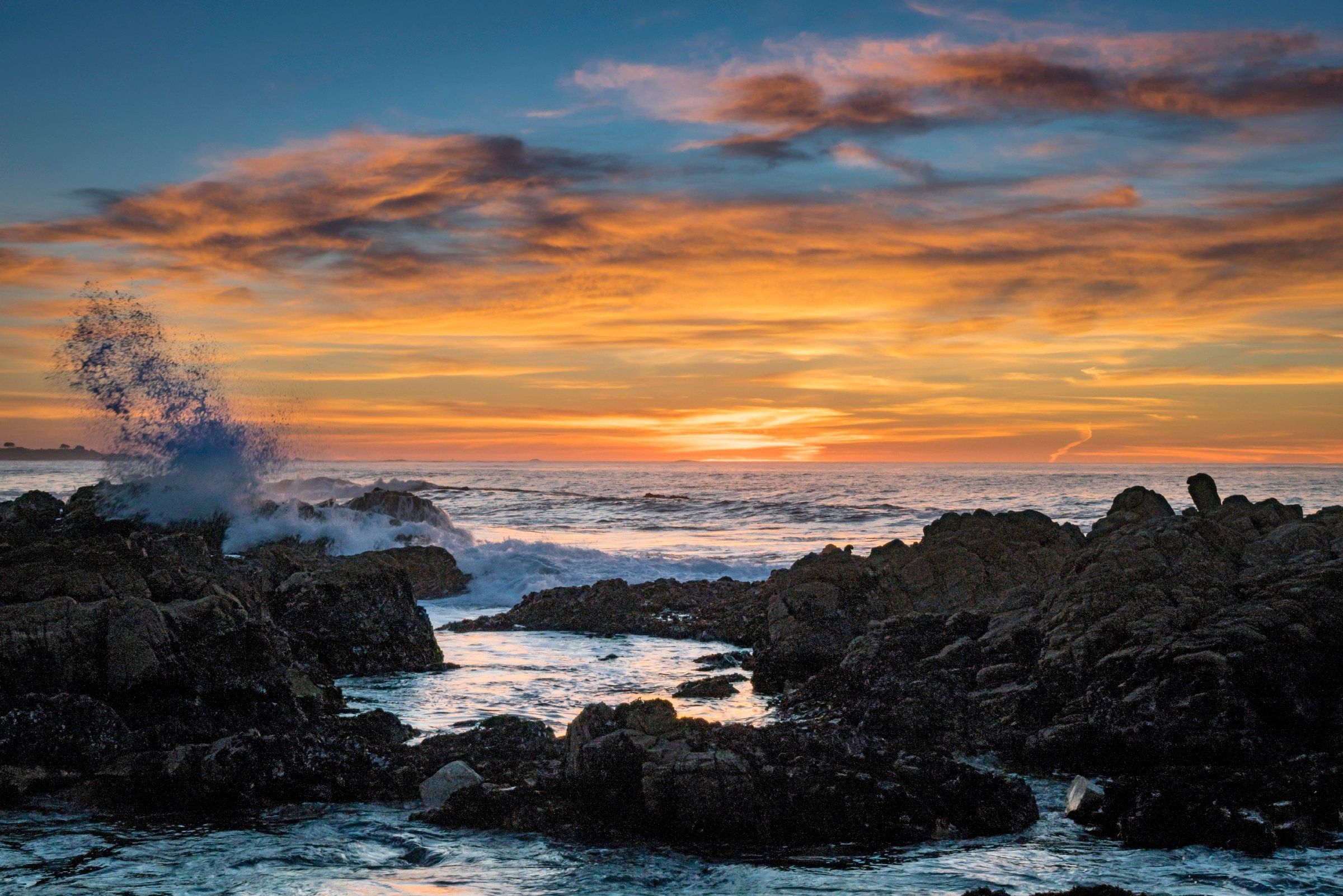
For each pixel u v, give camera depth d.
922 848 8.09
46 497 16.66
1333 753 9.95
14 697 9.91
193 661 10.82
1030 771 10.90
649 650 19.02
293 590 16.66
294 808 9.07
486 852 7.85
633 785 8.55
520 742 10.57
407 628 17.08
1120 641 12.12
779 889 7.07
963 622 14.59
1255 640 10.94
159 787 9.13
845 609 16.72
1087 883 7.23
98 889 6.96
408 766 9.79
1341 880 7.25
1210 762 10.27
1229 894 6.99
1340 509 15.11
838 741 9.55
